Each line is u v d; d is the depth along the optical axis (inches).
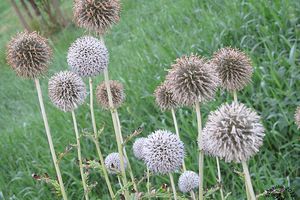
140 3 78.0
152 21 64.4
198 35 51.3
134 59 54.5
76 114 49.0
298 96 40.4
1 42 92.8
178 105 31.4
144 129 44.1
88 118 48.4
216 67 29.0
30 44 30.3
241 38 47.8
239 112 24.2
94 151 45.3
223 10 54.0
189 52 48.6
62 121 49.1
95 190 42.2
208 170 39.1
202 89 26.7
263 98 41.6
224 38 47.9
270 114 39.6
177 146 27.9
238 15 49.2
